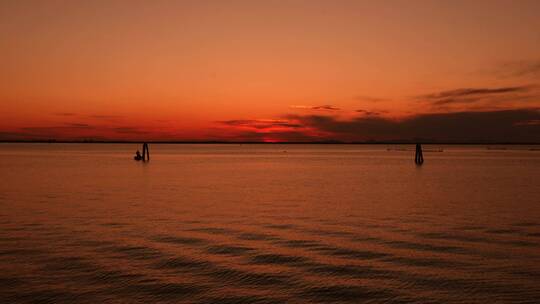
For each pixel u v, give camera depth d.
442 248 18.89
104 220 25.00
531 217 26.23
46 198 34.34
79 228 22.72
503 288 14.12
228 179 53.81
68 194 37.03
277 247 19.11
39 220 24.83
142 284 14.53
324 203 32.44
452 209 29.44
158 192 39.16
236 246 19.23
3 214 26.77
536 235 21.34
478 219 25.64
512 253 18.05
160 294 13.72
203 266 16.41
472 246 19.23
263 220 25.41
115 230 22.33
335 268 16.20
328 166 85.94
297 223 24.53
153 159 116.44
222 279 15.07
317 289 14.20
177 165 85.31
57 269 15.88
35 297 13.37
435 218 26.05
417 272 15.70
